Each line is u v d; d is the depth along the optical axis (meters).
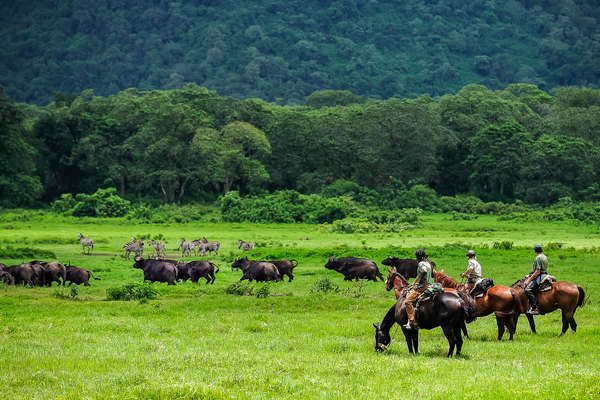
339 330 49.56
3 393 29.28
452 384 30.70
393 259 85.56
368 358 37.97
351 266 92.44
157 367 35.03
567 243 158.38
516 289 50.41
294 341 44.91
